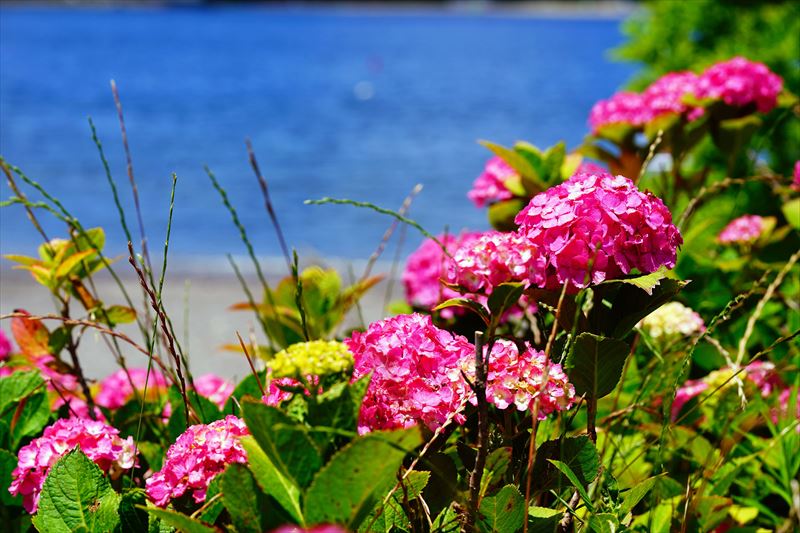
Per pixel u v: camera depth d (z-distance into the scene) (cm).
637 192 191
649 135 278
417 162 1498
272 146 1709
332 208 1106
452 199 1167
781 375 242
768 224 269
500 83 3022
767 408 226
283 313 249
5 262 713
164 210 1111
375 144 1720
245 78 3319
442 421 183
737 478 231
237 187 1280
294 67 3856
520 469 194
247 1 15075
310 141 1778
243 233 230
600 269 188
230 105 2452
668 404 205
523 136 1761
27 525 203
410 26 9431
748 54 506
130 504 187
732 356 244
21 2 14675
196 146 1702
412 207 1116
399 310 260
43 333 226
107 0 14600
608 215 188
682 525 201
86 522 188
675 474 226
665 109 272
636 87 548
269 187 1278
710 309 263
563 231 188
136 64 3966
